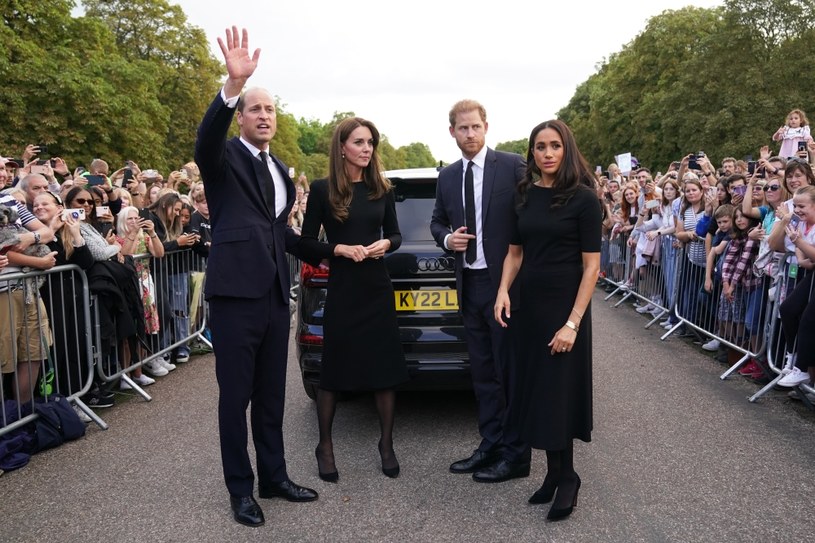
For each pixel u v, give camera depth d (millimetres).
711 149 34656
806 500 3381
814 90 33500
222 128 3104
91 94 28516
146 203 8109
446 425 4676
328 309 3754
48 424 4363
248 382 3344
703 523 3154
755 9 35031
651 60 42750
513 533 3102
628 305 9977
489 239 3723
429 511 3355
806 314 4516
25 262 4457
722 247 6441
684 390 5391
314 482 3750
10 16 28500
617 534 3068
